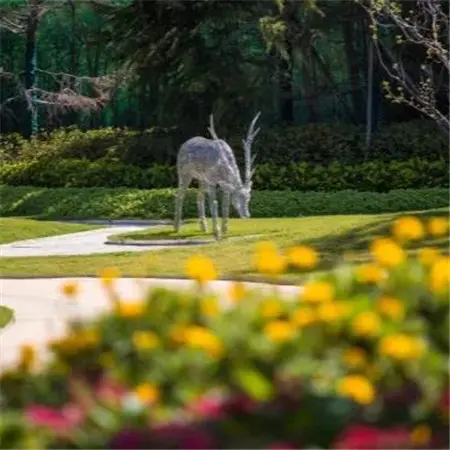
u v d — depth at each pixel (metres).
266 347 4.93
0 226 23.58
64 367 5.23
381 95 34.62
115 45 34.84
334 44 37.72
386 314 5.31
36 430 4.47
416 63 33.28
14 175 34.72
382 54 34.00
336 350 5.02
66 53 47.12
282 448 4.39
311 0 31.17
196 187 31.41
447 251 14.62
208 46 32.69
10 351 8.60
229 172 20.41
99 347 5.35
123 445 4.42
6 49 46.41
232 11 32.00
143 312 5.52
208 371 4.89
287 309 5.44
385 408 4.68
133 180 32.94
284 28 30.88
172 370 4.90
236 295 5.73
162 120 33.91
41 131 39.41
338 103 37.28
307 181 31.69
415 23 24.97
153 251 17.48
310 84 35.28
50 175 33.94
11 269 15.59
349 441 4.36
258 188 31.83
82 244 21.11
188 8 32.47
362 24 35.09
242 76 32.41
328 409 4.57
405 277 5.80
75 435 4.47
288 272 13.79
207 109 33.38
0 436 4.42
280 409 4.62
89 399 4.77
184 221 26.67
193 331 5.09
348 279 5.96
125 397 4.76
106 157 34.25
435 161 31.75
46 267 15.72
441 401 4.65
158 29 32.97
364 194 30.27
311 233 17.62
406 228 6.46
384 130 33.31
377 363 4.89
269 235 18.42
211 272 5.96
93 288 12.74
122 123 46.16
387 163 32.03
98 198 31.38
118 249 19.56
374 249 6.30
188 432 4.44
